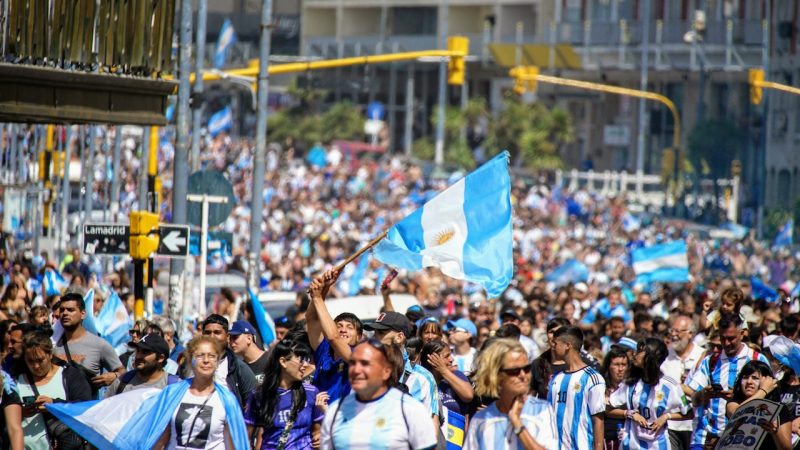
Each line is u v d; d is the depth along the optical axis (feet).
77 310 112.78
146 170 216.54
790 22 624.59
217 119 334.65
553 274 300.81
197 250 186.91
